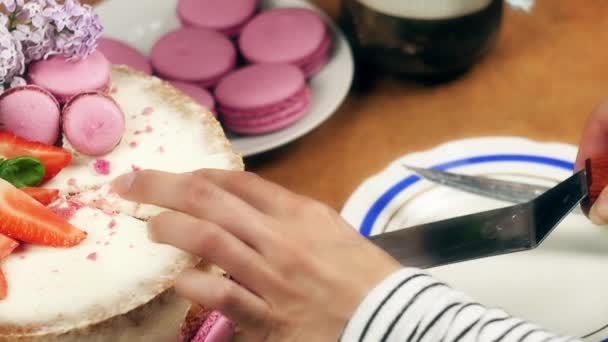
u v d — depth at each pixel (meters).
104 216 0.56
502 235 0.56
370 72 0.73
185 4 0.75
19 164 0.56
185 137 0.60
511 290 0.59
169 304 0.54
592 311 0.58
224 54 0.72
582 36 0.74
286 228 0.50
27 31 0.57
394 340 0.48
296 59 0.71
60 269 0.54
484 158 0.65
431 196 0.63
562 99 0.70
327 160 0.67
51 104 0.58
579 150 0.59
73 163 0.59
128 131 0.60
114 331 0.53
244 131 0.68
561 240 0.61
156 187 0.51
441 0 0.66
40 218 0.55
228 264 0.49
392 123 0.69
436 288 0.49
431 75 0.71
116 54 0.71
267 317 0.49
